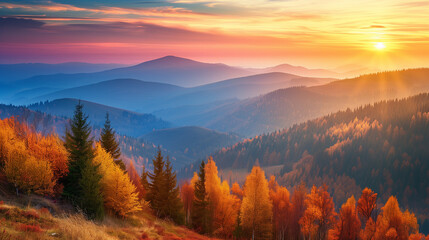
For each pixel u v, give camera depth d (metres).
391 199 50.12
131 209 33.66
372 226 51.28
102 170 34.88
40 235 15.48
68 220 20.56
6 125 39.12
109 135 50.31
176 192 47.44
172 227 39.28
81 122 34.47
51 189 29.31
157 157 48.62
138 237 24.98
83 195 29.78
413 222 49.00
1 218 17.55
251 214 47.44
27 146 36.19
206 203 47.72
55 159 33.56
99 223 26.41
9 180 26.59
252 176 48.31
